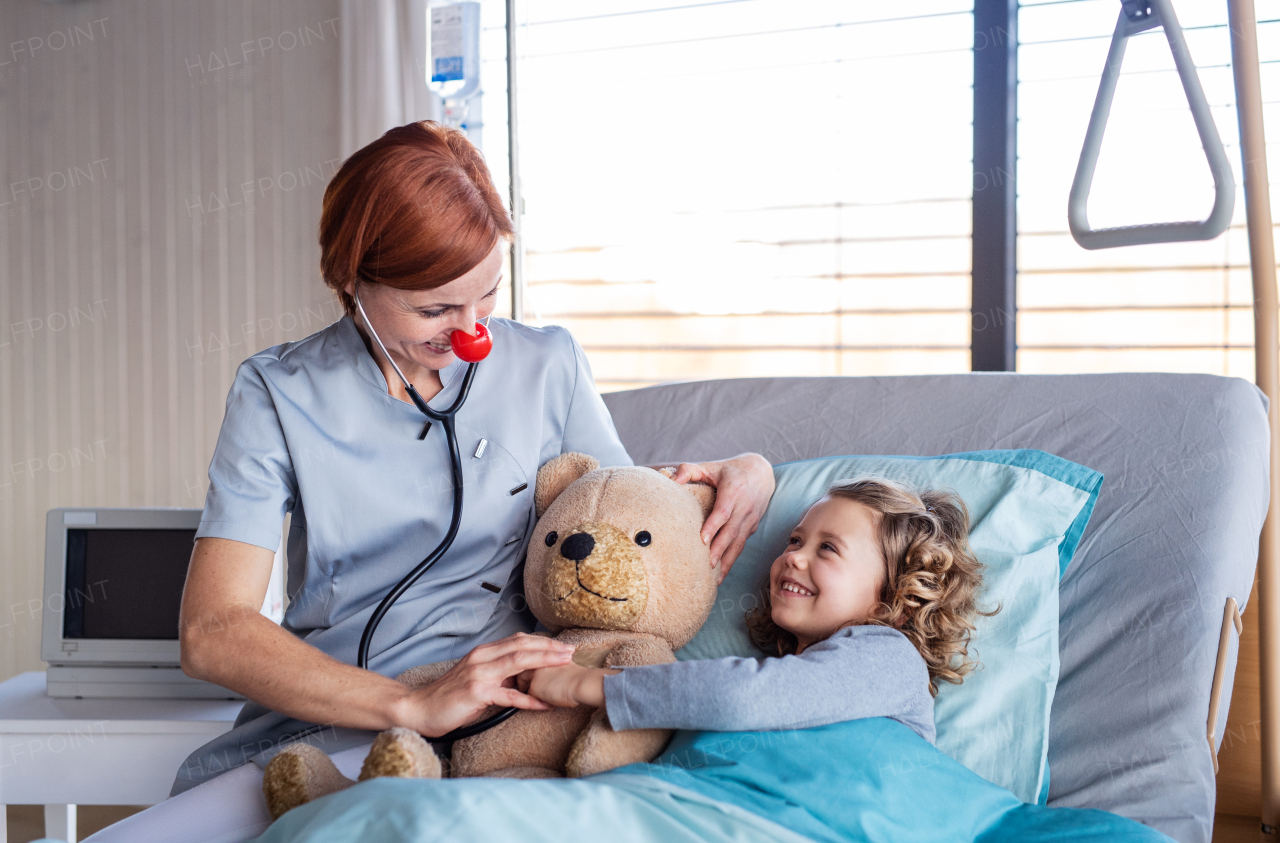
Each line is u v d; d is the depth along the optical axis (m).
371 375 1.08
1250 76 1.40
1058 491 1.17
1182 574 1.13
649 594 0.97
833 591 1.02
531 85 2.41
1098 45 1.91
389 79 2.22
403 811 0.67
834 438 1.45
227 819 0.91
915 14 2.09
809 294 2.28
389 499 1.07
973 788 0.91
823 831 0.80
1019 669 1.05
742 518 1.11
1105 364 2.05
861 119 2.17
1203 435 1.24
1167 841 0.86
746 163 2.29
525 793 0.72
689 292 2.39
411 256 0.90
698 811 0.77
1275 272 1.41
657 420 1.59
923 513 1.06
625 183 2.38
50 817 1.65
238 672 0.94
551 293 2.48
